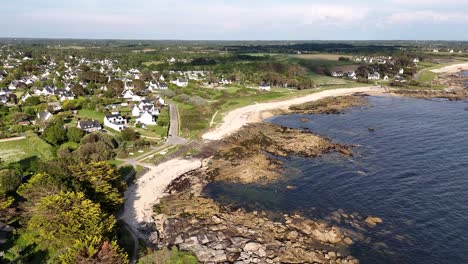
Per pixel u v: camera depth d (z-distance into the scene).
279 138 113.81
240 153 100.75
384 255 54.91
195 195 76.06
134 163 91.56
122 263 45.72
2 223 54.72
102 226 51.62
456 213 66.50
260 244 57.12
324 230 61.03
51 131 101.44
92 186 63.72
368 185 79.06
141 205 71.88
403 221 64.25
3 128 110.06
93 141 98.38
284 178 84.06
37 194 57.22
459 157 94.88
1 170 72.44
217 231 61.31
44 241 51.38
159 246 57.28
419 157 95.69
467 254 54.97
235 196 75.44
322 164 92.19
